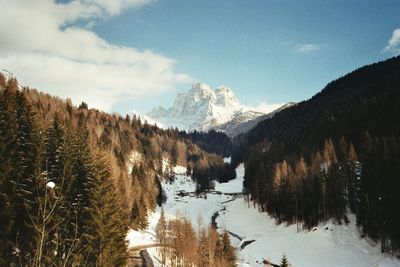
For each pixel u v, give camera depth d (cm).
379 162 8444
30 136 5272
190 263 6625
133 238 8562
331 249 8262
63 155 5341
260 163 14900
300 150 15062
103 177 4803
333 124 15788
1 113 4781
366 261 7500
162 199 15900
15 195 4378
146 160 19338
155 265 6806
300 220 10256
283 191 11138
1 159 4400
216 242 7200
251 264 8069
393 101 14338
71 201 4891
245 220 12444
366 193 8456
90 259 4312
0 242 3712
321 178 9875
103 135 15662
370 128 13312
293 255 8331
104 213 4572
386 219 7706
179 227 7944
